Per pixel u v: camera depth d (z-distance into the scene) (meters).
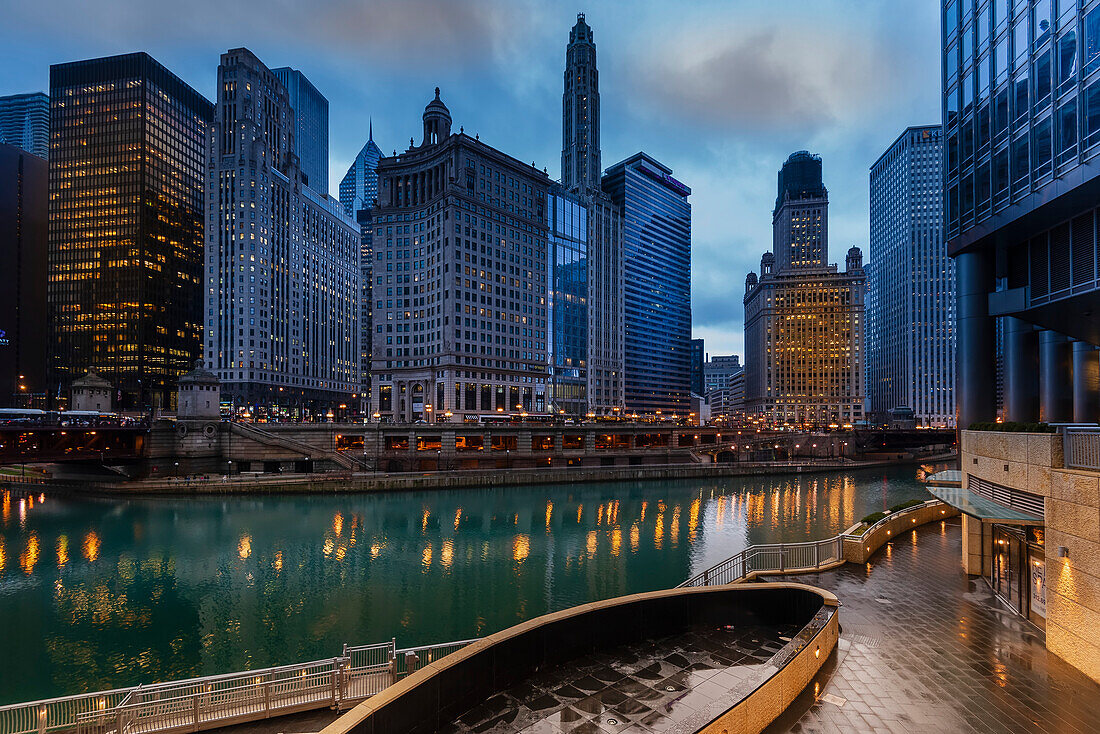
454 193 146.62
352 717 10.97
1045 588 19.27
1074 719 14.26
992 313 36.03
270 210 187.38
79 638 33.75
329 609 38.47
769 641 18.08
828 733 13.59
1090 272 29.36
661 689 14.83
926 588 25.00
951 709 14.77
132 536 57.81
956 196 37.41
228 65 184.38
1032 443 19.92
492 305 156.38
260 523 64.25
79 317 193.88
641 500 83.25
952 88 37.94
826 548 30.97
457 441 108.06
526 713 13.55
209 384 93.50
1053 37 28.50
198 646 32.59
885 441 159.88
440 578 45.41
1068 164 27.42
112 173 195.50
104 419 90.81
